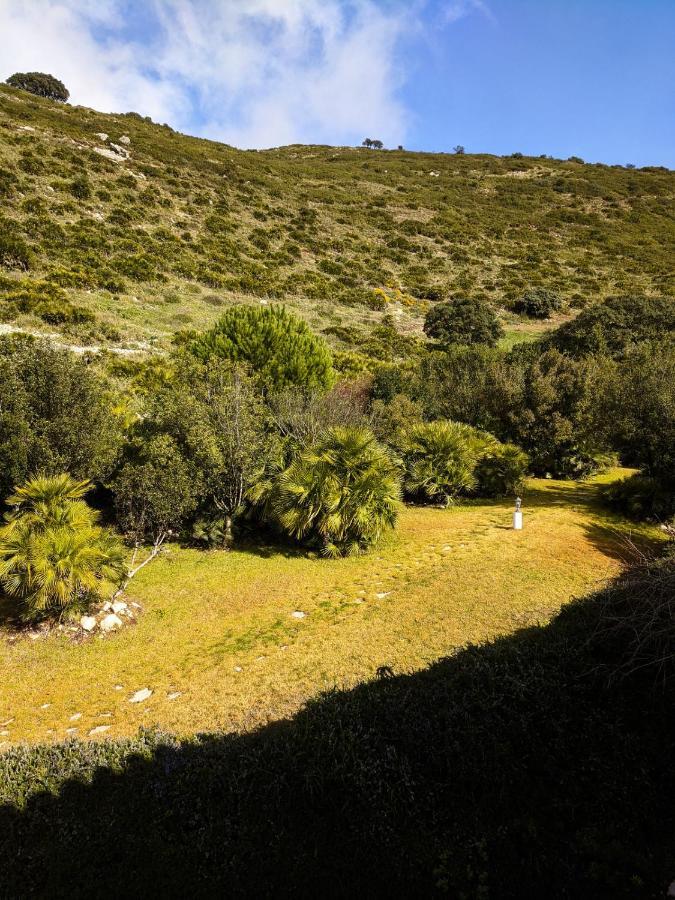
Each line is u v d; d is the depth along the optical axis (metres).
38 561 5.55
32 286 22.06
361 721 3.19
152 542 8.87
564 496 13.23
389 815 2.74
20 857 2.62
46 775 3.03
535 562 8.05
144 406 10.76
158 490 7.91
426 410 18.22
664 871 2.51
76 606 5.95
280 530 8.91
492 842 2.67
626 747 3.08
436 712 3.23
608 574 7.64
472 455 12.84
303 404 11.98
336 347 26.03
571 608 4.64
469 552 8.51
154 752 3.23
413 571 7.79
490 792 2.90
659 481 10.98
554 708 3.29
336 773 2.82
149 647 5.66
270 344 14.18
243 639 5.82
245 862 2.57
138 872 2.54
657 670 3.51
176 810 2.79
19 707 4.57
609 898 2.40
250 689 4.79
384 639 5.72
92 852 2.63
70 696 4.75
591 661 3.69
